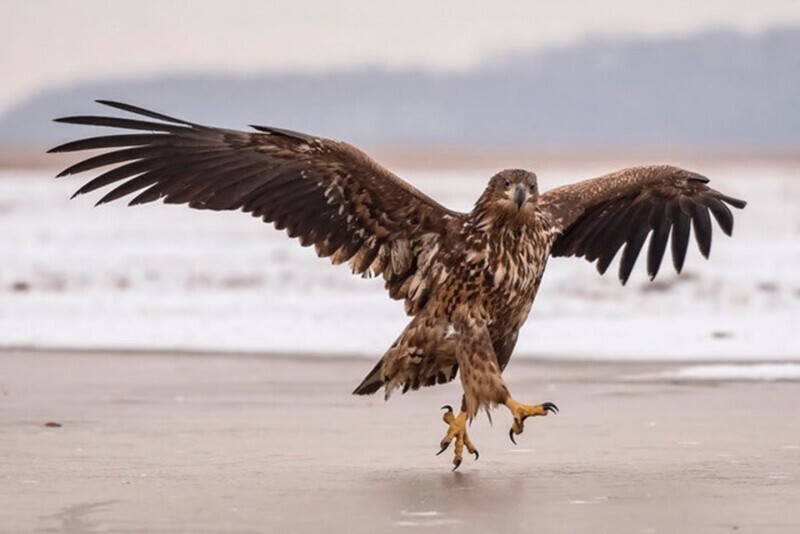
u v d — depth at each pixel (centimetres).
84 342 2409
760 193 7056
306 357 2228
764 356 2188
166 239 4456
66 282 3294
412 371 1423
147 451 1459
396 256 1435
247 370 2098
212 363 2170
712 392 1861
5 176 10069
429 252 1414
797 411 1709
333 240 1434
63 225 5028
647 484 1284
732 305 2783
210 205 1388
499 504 1199
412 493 1247
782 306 2762
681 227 1574
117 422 1653
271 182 1400
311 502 1205
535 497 1229
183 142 1377
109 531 1100
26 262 3747
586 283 3105
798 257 3706
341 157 1392
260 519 1141
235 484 1287
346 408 1766
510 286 1395
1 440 1527
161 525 1118
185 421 1661
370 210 1420
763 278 3222
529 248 1399
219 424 1639
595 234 1566
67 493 1241
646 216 1573
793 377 1984
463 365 1381
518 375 2027
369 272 1445
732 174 10506
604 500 1215
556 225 1507
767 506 1186
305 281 3244
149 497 1224
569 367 2100
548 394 1859
